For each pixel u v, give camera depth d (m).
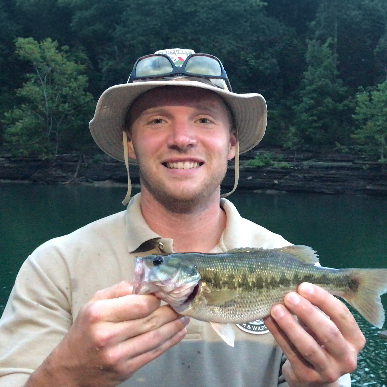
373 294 0.62
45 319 0.59
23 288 0.61
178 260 0.56
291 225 6.39
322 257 4.73
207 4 13.08
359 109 9.47
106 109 0.70
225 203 0.73
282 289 0.60
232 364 0.60
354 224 6.44
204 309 0.56
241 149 0.83
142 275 0.53
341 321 0.53
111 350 0.45
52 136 11.20
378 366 2.27
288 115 11.84
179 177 0.62
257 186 9.67
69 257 0.63
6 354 0.56
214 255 0.59
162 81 0.62
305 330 0.55
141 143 0.65
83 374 0.46
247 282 0.58
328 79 10.68
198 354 0.60
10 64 13.46
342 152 9.81
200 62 0.66
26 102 12.29
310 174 9.40
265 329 0.63
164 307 0.49
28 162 10.92
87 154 10.98
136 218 0.65
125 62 13.05
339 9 12.24
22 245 5.25
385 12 12.38
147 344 0.47
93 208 7.80
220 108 0.67
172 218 0.66
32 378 0.48
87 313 0.45
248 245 0.69
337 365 0.52
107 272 0.63
